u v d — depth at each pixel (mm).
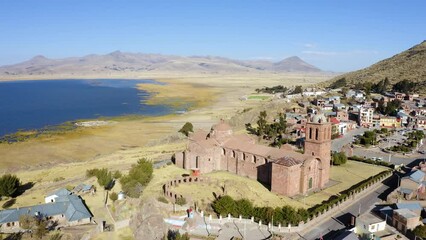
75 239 70375
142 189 93500
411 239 73250
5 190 94500
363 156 139625
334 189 101125
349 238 67812
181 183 101500
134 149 156125
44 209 79000
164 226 74438
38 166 134750
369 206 89438
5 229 73750
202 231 74750
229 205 80375
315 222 79812
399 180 104375
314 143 101312
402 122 195375
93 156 148125
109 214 82125
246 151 109188
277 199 92062
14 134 185750
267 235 73375
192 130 184000
